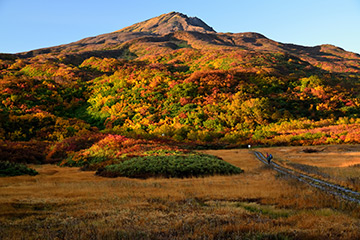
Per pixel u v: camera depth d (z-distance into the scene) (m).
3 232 7.71
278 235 7.34
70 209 10.96
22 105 84.56
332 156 41.56
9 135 55.62
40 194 14.17
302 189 14.98
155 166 25.91
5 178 21.16
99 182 19.89
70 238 7.25
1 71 148.88
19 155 35.59
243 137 69.38
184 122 83.69
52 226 8.46
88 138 43.78
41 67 158.00
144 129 80.81
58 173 27.36
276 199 12.97
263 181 18.95
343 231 7.65
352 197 11.89
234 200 13.35
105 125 88.38
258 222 8.69
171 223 8.69
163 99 104.31
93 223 8.61
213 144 60.88
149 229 7.95
